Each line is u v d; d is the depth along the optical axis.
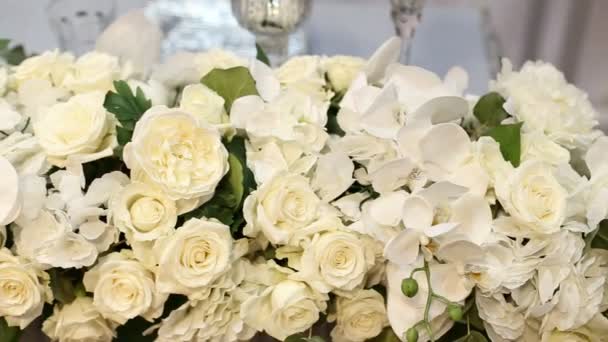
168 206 0.58
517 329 0.62
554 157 0.64
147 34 0.79
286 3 0.91
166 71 0.71
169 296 0.62
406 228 0.57
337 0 1.41
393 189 0.62
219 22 1.13
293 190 0.60
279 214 0.59
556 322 0.61
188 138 0.58
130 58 0.78
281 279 0.61
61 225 0.57
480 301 0.61
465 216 0.59
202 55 0.76
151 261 0.58
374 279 0.64
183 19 1.13
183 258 0.57
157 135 0.57
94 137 0.60
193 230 0.57
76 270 0.61
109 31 0.80
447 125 0.60
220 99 0.64
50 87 0.69
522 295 0.61
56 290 0.60
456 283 0.60
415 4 0.95
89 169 0.63
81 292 0.61
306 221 0.60
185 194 0.57
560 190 0.59
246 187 0.61
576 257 0.60
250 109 0.63
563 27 1.73
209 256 0.58
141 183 0.58
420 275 0.60
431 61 1.09
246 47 1.08
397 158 0.60
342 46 1.11
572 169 0.63
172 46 1.06
